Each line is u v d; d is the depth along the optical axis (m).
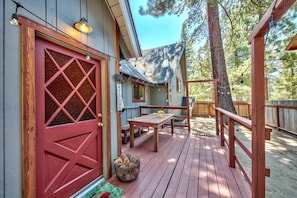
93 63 2.33
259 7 4.87
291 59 6.48
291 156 3.63
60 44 1.80
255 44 1.64
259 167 1.62
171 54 10.05
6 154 1.25
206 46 8.54
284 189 2.36
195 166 2.88
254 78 1.65
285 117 5.55
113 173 2.61
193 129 6.54
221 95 7.00
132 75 6.17
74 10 1.92
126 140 4.47
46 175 1.64
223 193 2.04
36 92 1.55
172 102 9.48
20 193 1.33
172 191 2.10
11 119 1.29
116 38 2.80
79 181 2.04
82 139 2.11
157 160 3.18
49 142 1.68
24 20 1.37
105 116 2.47
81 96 2.11
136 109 7.40
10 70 1.28
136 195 2.01
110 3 2.49
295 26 5.97
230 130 2.87
